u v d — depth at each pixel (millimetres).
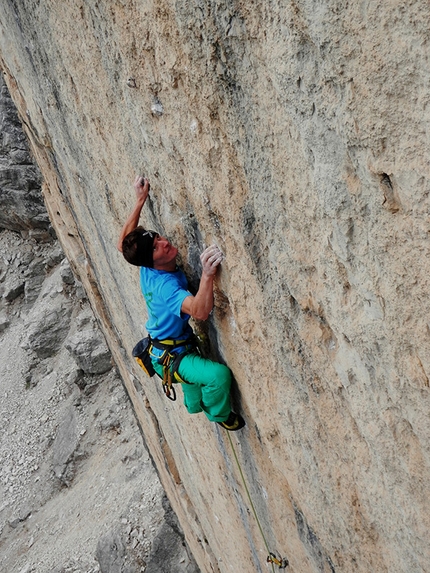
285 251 2732
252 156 2680
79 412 17891
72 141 5734
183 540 12016
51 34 4668
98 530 14391
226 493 5891
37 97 6426
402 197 1974
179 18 2688
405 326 2182
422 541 2621
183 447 7262
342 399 2826
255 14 2246
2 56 7203
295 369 3137
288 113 2303
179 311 3619
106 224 5934
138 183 4039
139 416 11078
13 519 16641
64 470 16844
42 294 21953
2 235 24359
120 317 7785
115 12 3283
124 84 3637
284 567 5082
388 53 1798
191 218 3566
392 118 1881
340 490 3189
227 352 3941
